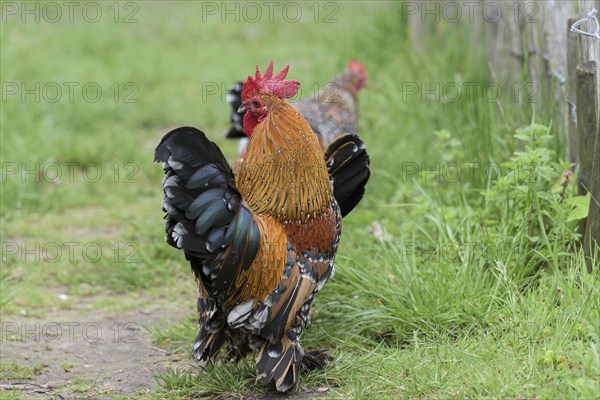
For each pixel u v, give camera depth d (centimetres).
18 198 993
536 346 553
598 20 705
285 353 561
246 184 569
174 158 516
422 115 1037
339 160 638
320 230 570
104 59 1540
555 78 763
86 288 814
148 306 775
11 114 1233
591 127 641
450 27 1209
